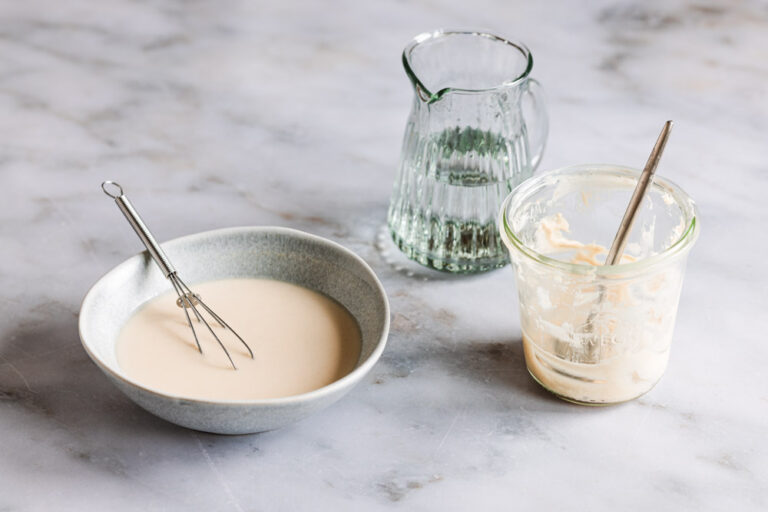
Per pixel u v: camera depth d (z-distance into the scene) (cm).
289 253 99
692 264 107
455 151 101
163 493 83
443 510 81
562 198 94
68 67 143
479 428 89
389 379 94
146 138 129
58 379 93
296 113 134
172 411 80
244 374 88
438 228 104
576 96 136
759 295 103
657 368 89
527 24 153
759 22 152
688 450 86
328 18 156
